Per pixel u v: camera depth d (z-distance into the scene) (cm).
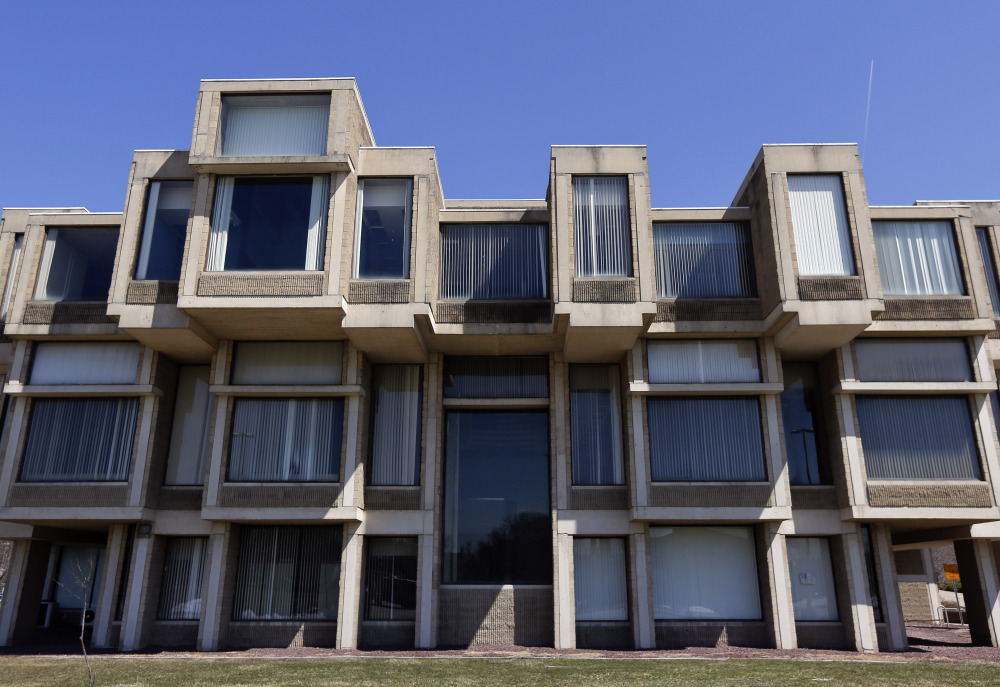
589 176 1973
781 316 1850
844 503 1902
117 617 1942
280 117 1945
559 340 2005
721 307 1989
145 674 1430
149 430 1969
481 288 2039
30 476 1952
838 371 1955
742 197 2162
